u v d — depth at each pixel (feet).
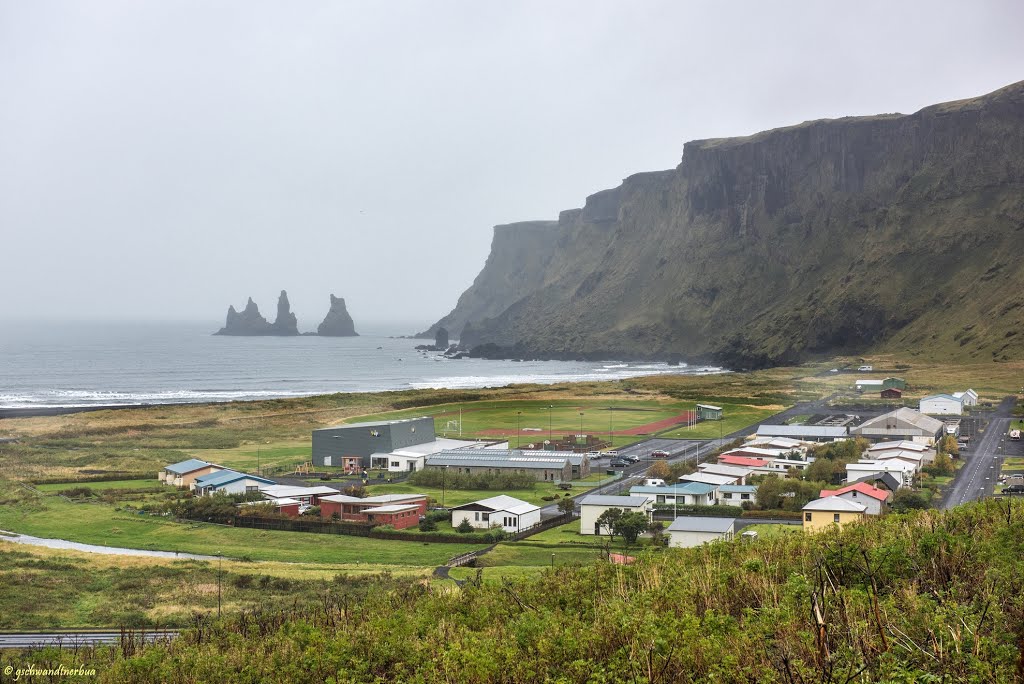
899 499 272.72
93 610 184.14
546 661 90.43
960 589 89.66
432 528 275.39
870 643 72.08
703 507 290.56
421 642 108.47
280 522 281.54
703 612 99.86
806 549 119.24
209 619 170.30
